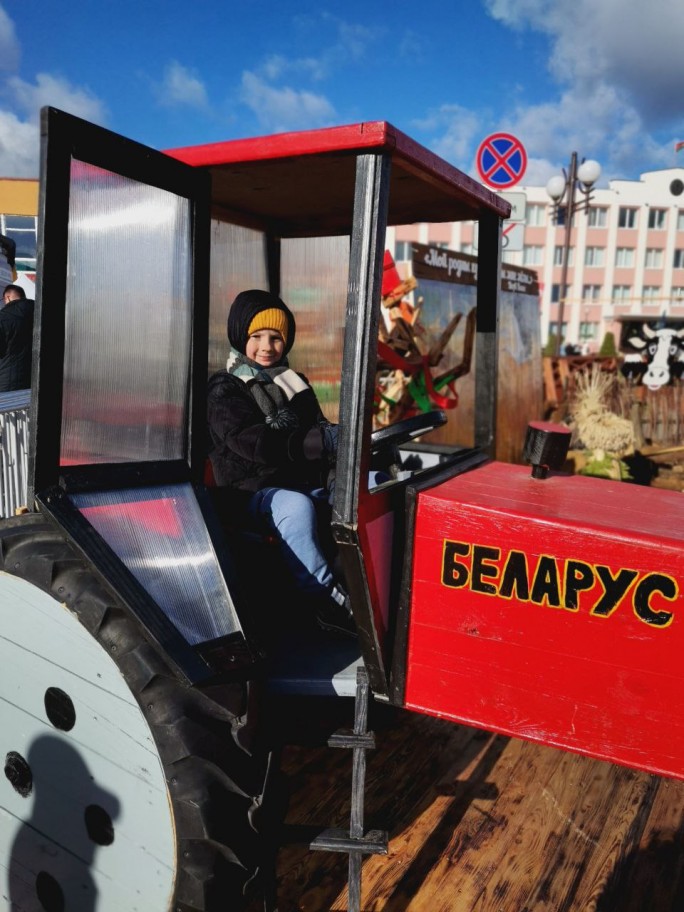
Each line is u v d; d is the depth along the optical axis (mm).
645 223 41438
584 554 1588
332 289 3125
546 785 2484
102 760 1606
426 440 5691
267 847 1623
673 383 10109
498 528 1667
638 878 2066
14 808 1827
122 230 1634
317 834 1699
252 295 2400
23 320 4754
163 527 1676
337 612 1993
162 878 1551
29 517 1686
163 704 1491
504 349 6855
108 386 1642
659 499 1907
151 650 1514
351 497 1618
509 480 2076
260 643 1646
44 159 1426
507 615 1681
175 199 1763
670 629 1528
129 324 1675
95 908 1695
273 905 1698
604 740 1619
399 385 4027
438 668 1769
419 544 1758
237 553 2053
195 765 1484
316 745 1725
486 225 2473
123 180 1621
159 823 1532
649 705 1568
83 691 1603
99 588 1541
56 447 1533
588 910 1950
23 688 1717
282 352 2463
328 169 1974
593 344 41344
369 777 2504
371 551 1684
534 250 40906
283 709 1825
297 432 2129
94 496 1592
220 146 1744
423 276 5488
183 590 1612
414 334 4176
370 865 2094
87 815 1666
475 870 2082
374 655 1774
